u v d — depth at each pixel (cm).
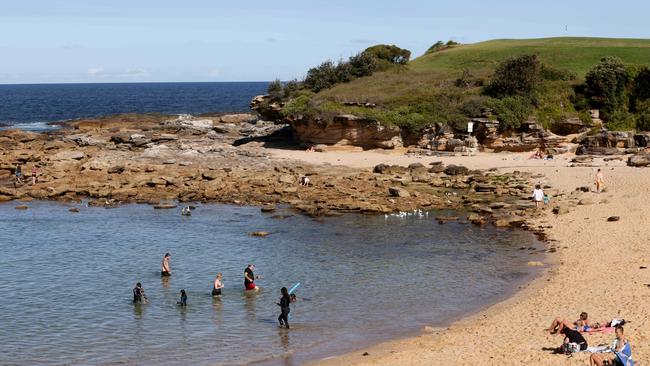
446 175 6806
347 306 3297
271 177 6850
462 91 8944
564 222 4812
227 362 2603
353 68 10362
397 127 8394
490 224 5034
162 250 4509
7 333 2955
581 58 11000
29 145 8794
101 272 3975
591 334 2567
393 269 3950
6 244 4678
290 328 2994
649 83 8788
